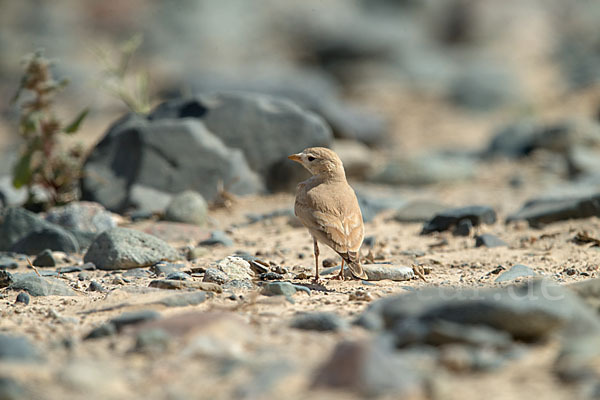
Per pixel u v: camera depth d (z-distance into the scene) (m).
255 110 16.81
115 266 10.49
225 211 15.45
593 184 18.47
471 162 23.67
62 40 55.44
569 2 65.19
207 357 5.58
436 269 10.39
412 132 33.59
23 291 8.68
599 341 5.55
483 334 5.54
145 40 57.53
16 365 5.37
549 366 5.26
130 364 5.54
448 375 5.10
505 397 4.76
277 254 11.72
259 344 5.96
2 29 55.22
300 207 9.41
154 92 38.31
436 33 62.81
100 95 40.78
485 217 13.47
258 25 60.94
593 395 4.75
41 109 14.45
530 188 19.08
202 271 9.97
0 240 12.46
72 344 6.04
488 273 9.90
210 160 15.88
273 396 4.84
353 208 9.23
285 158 16.69
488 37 61.97
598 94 36.84
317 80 29.84
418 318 5.89
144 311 6.81
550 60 52.16
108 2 60.12
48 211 14.41
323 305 7.61
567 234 12.41
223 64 54.25
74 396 4.91
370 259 10.94
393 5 63.03
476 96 40.09
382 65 51.62
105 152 15.73
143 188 15.29
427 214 14.41
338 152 20.92
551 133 24.22
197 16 60.84
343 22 55.97
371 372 4.89
